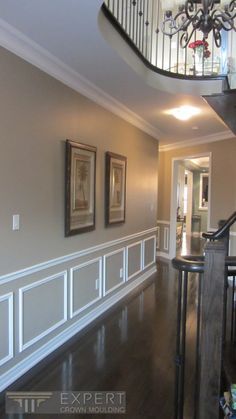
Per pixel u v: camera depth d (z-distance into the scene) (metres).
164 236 6.96
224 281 1.52
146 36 3.47
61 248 2.86
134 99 3.44
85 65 2.61
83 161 3.11
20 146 2.29
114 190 3.84
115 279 4.06
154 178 5.47
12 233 2.24
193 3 1.86
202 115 4.06
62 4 1.77
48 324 2.70
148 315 3.65
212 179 5.65
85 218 3.21
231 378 1.54
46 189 2.61
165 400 2.16
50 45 2.27
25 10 1.83
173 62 4.09
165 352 2.79
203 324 1.54
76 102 2.98
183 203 9.52
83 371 2.48
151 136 5.20
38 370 2.47
